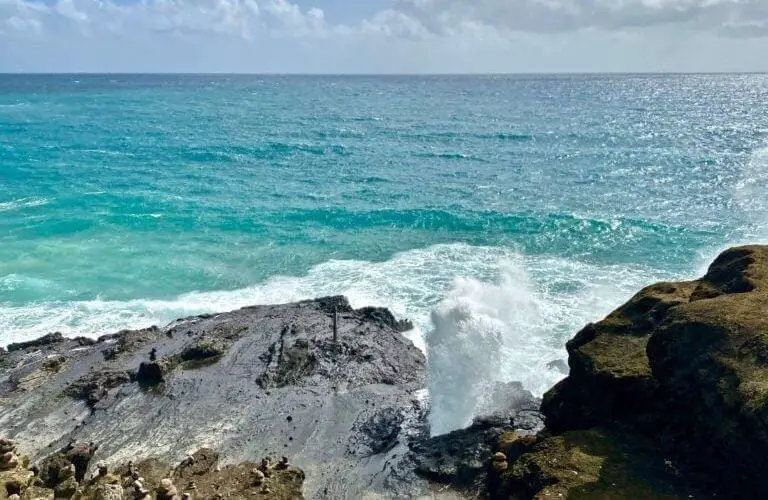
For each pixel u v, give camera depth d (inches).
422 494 516.1
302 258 1130.7
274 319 834.8
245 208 1475.1
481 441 562.6
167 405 653.3
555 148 2343.8
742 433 385.1
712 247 1161.4
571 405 533.3
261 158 2224.4
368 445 588.1
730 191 1595.7
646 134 2711.6
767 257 542.0
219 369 716.7
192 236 1262.3
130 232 1284.4
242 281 1025.5
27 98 5344.5
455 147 2416.3
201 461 552.1
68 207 1475.1
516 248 1170.0
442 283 991.0
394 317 844.6
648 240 1203.2
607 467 438.0
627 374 492.1
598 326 562.3
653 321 542.6
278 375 700.7
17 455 519.2
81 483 525.3
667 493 408.2
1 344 812.0
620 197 1555.1
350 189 1699.1
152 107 4478.3
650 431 470.0
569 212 1406.3
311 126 3208.7
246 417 633.0
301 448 587.2
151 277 1042.1
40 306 928.9
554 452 466.0
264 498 491.2
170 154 2304.4
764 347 411.8
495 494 485.7
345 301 884.0
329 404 655.1
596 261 1090.7
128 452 580.4
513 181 1769.2
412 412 638.5
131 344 771.4
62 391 679.7
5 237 1243.8
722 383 413.4
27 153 2309.3
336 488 530.6
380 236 1261.1
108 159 2199.8
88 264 1098.7
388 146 2470.5
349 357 738.8
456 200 1545.3
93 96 5684.1
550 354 748.0
